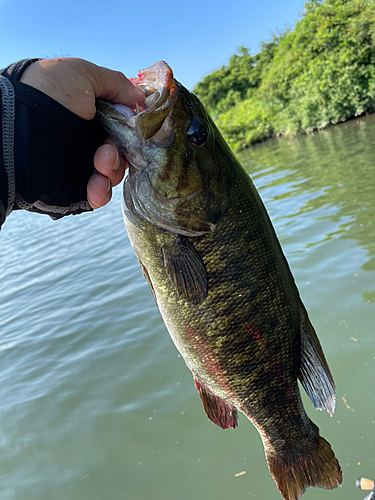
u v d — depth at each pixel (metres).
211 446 0.71
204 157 0.32
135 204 0.33
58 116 0.24
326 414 0.72
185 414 0.77
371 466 0.60
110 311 1.25
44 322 1.31
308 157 3.16
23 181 0.24
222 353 0.35
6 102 0.23
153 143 0.30
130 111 0.29
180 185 0.32
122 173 0.30
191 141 0.32
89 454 0.73
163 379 0.87
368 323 0.86
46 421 0.83
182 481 0.65
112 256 1.85
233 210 0.33
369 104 4.49
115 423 0.78
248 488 0.62
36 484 0.70
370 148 2.57
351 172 2.13
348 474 0.61
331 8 4.73
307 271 1.15
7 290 1.80
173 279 0.33
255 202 0.35
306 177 2.41
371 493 0.56
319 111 4.90
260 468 0.65
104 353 1.02
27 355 1.12
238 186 0.34
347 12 4.53
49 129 0.24
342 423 0.68
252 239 0.34
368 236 1.23
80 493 0.66
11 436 0.81
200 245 0.33
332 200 1.73
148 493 0.65
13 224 4.24
